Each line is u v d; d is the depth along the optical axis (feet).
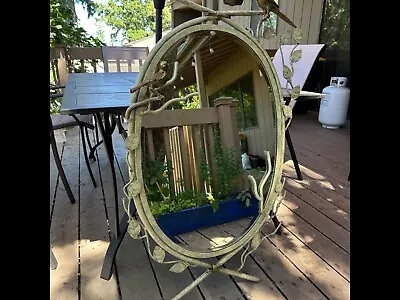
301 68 8.66
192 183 4.81
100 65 12.87
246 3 12.73
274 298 3.85
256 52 3.94
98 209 6.14
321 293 3.92
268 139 4.54
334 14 12.91
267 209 4.20
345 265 4.42
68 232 5.34
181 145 4.70
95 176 7.78
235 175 4.91
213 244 4.11
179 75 4.41
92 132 11.32
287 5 13.17
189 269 4.39
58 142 10.50
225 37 3.93
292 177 7.56
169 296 3.91
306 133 11.50
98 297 3.89
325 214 5.82
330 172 7.87
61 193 6.82
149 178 4.38
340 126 12.09
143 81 3.26
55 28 12.25
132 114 3.29
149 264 4.50
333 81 12.16
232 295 3.91
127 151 3.36
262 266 4.41
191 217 4.42
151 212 3.83
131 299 3.86
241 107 4.91
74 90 5.61
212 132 4.92
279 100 4.14
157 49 3.30
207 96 4.97
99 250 4.84
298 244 4.91
